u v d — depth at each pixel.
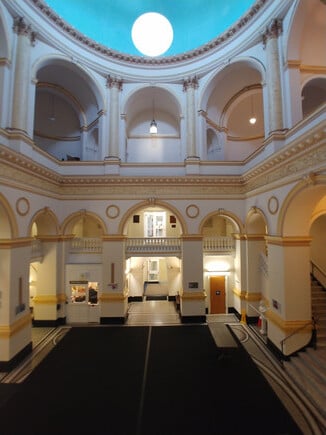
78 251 12.88
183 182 12.48
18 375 7.97
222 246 13.80
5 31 8.93
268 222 9.88
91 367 8.41
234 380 7.58
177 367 8.37
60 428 5.82
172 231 16.86
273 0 9.76
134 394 7.00
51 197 11.51
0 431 5.74
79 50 11.96
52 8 11.29
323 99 12.10
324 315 9.50
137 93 13.37
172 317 13.35
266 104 10.27
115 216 12.52
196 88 12.98
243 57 11.27
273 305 9.33
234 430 5.71
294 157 7.70
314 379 7.07
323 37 9.33
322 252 11.30
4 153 7.58
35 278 13.41
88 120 14.77
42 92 14.30
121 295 12.45
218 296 14.02
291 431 5.68
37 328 11.85
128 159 15.09
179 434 5.63
